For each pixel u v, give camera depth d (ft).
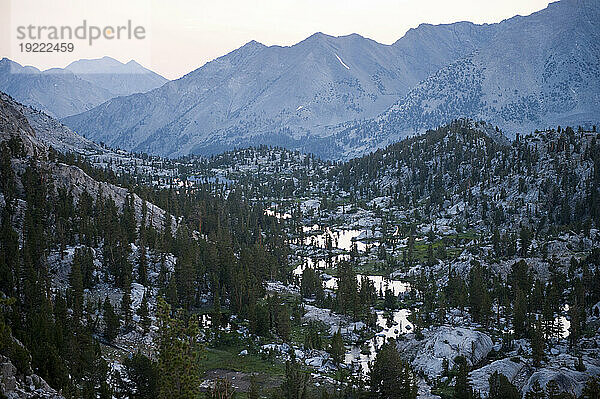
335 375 449.06
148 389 336.29
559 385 389.60
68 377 314.55
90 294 547.49
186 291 587.27
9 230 530.27
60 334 351.67
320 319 613.52
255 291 616.80
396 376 399.44
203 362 451.12
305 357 489.67
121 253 609.01
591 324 552.00
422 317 609.42
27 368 274.36
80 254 580.71
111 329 441.27
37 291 419.54
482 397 398.21
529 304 578.25
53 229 637.30
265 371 438.81
